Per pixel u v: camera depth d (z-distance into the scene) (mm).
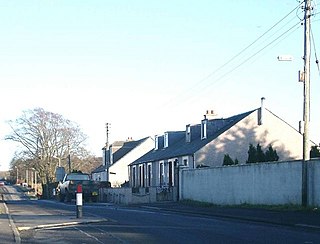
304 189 24156
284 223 19688
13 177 162625
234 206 29812
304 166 24219
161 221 21656
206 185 35094
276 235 16156
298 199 25391
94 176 86312
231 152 43156
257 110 44281
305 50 23969
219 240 14766
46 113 74375
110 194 47781
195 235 16094
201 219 22984
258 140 43781
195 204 34031
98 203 44000
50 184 71312
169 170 49812
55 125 74750
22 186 125500
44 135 73875
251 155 37719
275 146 44031
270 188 27625
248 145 43500
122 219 22719
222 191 32781
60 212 27625
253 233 16766
